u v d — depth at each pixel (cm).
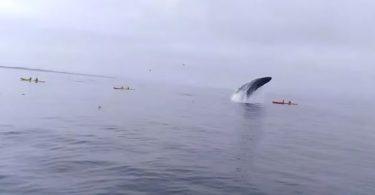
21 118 3184
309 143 2883
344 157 2402
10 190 1394
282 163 2064
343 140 3247
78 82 11575
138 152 2109
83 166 1744
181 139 2634
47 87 7956
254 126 3678
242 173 1780
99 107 4591
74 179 1551
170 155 2078
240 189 1541
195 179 1636
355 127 4591
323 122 4841
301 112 6194
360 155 2530
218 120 3984
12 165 1697
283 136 3148
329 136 3444
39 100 4994
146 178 1611
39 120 3131
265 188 1578
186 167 1827
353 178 1852
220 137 2828
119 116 3819
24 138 2309
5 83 8175
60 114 3647
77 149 2088
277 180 1709
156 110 4741
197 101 6806
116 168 1739
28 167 1681
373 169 2097
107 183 1520
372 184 1764
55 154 1939
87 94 6712
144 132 2852
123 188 1472
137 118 3750
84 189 1441
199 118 4097
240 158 2111
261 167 1933
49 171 1641
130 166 1784
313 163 2128
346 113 7112
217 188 1536
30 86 7838
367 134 3903
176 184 1554
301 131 3628
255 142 2712
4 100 4675
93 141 2352
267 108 6150
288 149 2523
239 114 4784
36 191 1396
